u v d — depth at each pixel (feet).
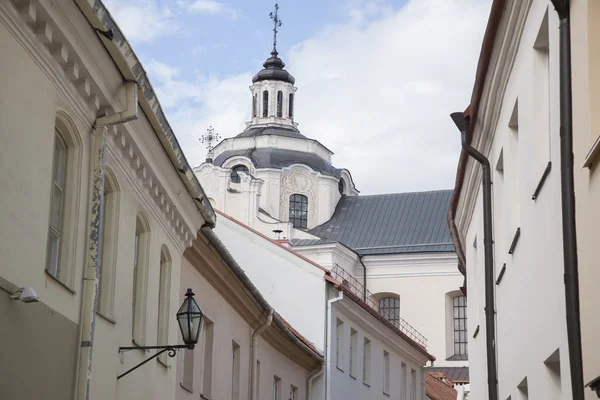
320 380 118.42
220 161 236.84
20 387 37.50
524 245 47.47
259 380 96.37
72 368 43.16
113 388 50.96
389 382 142.31
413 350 152.56
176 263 65.51
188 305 52.60
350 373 126.93
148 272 57.62
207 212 67.92
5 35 35.55
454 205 75.56
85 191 44.42
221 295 81.66
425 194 241.96
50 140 40.14
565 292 36.37
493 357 58.95
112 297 50.34
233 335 86.48
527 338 47.34
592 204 33.09
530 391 46.96
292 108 255.29
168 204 60.49
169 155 56.80
